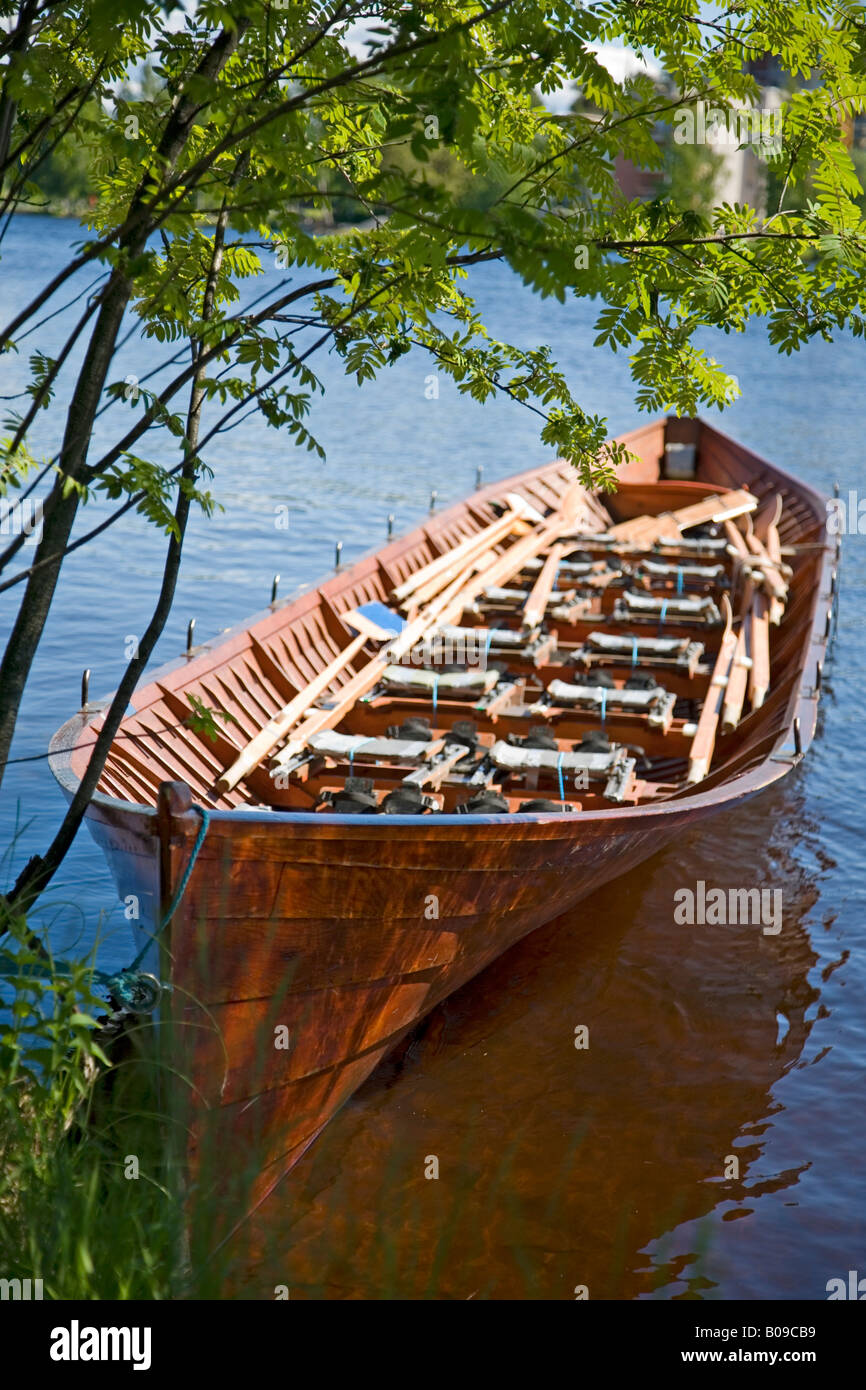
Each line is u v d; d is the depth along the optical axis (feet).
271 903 18.24
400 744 28.14
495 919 21.71
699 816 22.76
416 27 11.78
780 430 102.73
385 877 19.07
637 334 16.42
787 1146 21.88
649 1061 24.32
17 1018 13.84
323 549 62.44
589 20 13.47
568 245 12.18
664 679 35.76
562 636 40.52
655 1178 20.90
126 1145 14.52
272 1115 19.79
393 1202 19.93
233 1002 18.56
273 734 29.22
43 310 135.54
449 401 111.86
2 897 14.66
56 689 41.63
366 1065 21.47
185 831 17.12
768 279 15.34
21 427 13.64
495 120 15.47
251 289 101.76
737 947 28.81
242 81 15.31
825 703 45.75
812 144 15.20
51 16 14.26
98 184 17.22
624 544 49.03
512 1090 23.24
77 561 57.26
